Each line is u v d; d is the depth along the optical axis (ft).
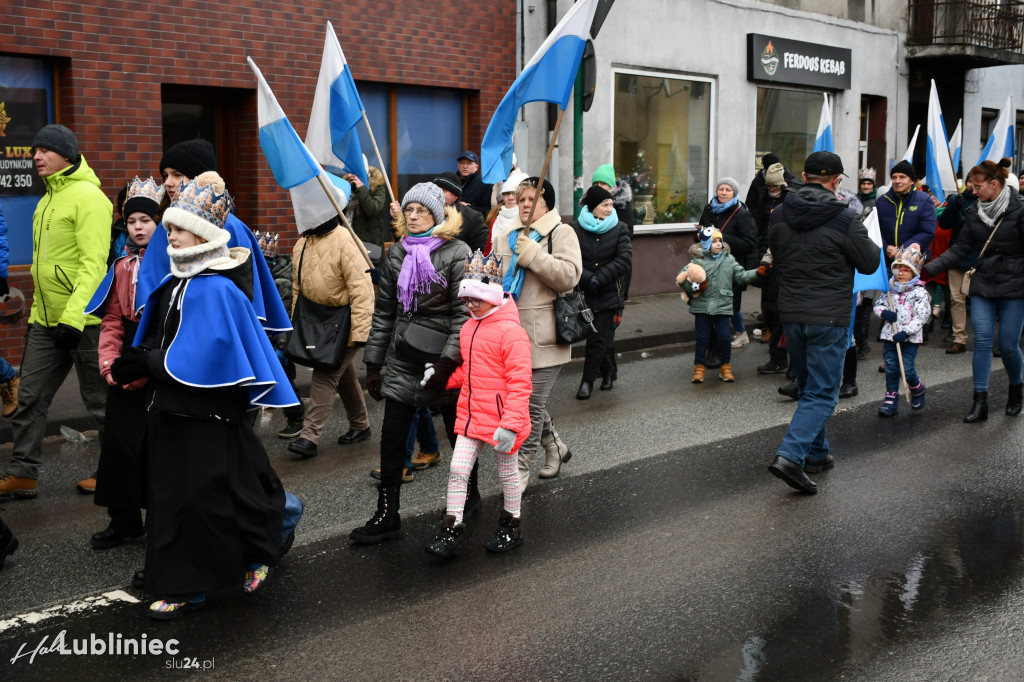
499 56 43.39
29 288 31.27
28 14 29.94
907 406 28.17
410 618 14.35
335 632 13.91
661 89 51.31
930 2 67.00
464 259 17.39
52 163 19.67
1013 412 26.78
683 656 13.17
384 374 17.87
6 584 15.56
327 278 22.17
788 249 20.40
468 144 43.70
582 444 24.13
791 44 57.36
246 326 14.03
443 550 16.44
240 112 35.99
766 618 14.35
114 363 13.87
